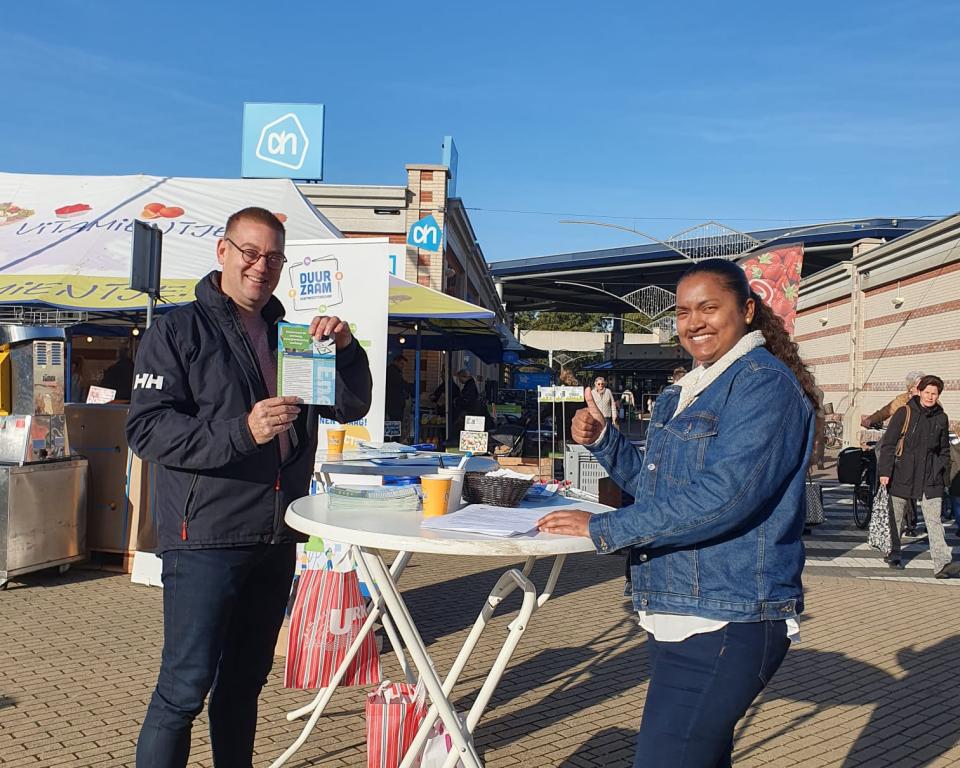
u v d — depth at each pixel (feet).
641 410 170.40
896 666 17.22
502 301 173.06
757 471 6.59
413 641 8.19
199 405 8.70
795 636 6.94
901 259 69.92
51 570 22.89
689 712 6.63
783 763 12.41
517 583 8.69
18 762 11.22
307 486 9.39
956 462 28.99
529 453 42.22
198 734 12.24
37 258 29.30
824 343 91.61
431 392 64.75
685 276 7.60
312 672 11.68
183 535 8.31
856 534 35.76
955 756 12.82
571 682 15.48
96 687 14.14
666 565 6.98
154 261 22.53
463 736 8.22
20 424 21.24
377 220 61.62
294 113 60.80
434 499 8.22
